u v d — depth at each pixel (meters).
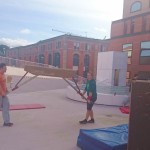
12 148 6.38
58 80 26.86
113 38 31.58
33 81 23.36
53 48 62.91
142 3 30.86
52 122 9.60
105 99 15.95
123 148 5.73
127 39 29.48
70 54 58.28
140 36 27.83
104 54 22.64
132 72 28.38
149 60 26.61
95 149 6.04
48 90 24.30
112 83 21.58
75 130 8.54
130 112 4.99
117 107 15.41
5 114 8.54
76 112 12.28
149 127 4.71
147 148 4.73
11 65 31.72
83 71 60.22
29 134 7.73
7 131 7.91
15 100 15.34
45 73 9.87
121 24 30.78
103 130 6.92
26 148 6.43
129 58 29.08
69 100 17.17
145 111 4.78
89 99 9.56
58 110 12.57
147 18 27.48
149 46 26.73
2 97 8.45
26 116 10.47
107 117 11.62
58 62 60.56
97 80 23.22
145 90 4.79
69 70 10.16
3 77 8.38
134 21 29.17
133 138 4.95
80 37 59.41
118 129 7.09
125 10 33.16
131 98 4.98
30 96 18.20
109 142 5.86
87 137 6.39
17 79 21.98
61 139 7.38
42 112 11.67
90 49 61.12
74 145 6.88
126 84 24.36
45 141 7.11
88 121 9.86
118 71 22.05
